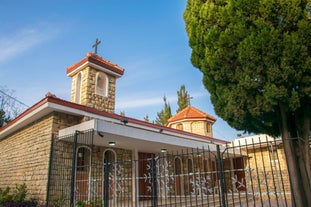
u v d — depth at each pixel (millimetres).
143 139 10688
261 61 5262
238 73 5676
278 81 5113
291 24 5246
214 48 6059
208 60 6113
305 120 5836
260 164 17391
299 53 4977
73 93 14109
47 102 9750
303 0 5262
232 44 5723
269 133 6641
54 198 9094
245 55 5355
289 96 5230
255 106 5609
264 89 5344
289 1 5219
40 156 10320
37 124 11273
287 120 6105
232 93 5887
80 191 10055
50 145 9867
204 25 6363
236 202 12500
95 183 10703
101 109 13594
